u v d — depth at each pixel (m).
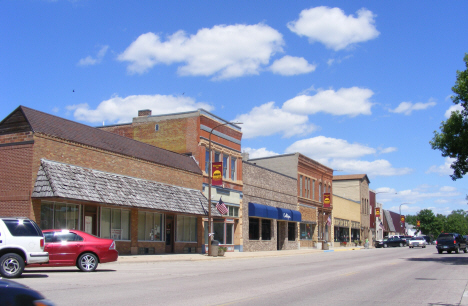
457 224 132.38
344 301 11.77
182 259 27.81
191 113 36.94
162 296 11.88
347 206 73.12
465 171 30.38
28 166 21.72
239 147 42.00
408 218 147.62
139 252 28.55
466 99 28.97
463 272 21.22
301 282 16.31
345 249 58.41
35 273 17.14
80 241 18.05
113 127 39.81
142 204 26.94
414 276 19.17
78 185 23.00
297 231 53.25
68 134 24.23
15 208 21.59
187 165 34.38
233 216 39.97
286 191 50.62
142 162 29.19
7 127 22.52
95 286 13.61
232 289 13.80
